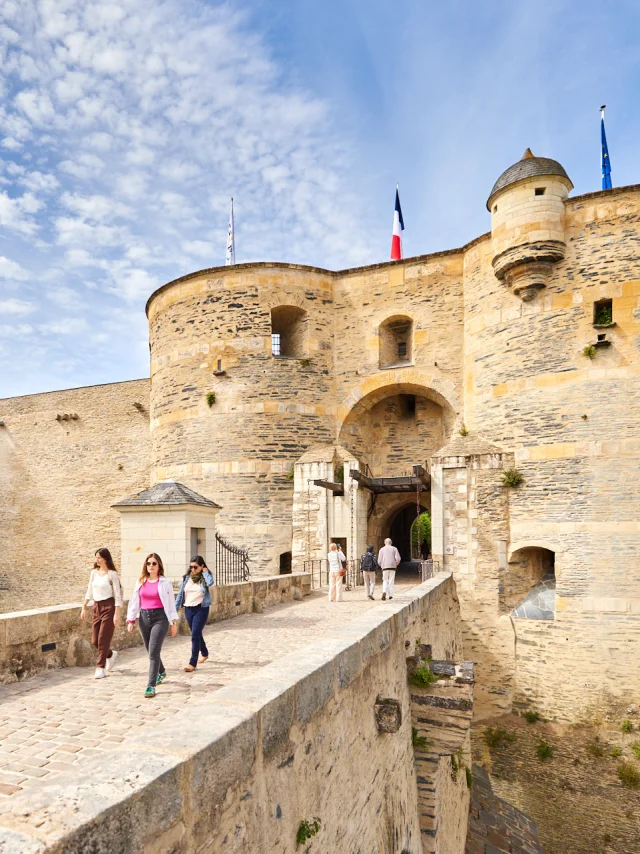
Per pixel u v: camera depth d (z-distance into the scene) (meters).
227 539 18.61
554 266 16.05
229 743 2.99
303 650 4.92
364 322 19.83
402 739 7.04
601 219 15.58
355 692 5.23
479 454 16.45
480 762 14.33
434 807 7.39
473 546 16.23
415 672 7.74
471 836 11.10
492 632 15.66
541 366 15.92
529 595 15.86
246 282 19.64
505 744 14.57
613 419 14.83
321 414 19.45
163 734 2.90
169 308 20.97
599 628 14.26
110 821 2.14
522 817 12.55
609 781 13.23
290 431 18.98
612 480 14.63
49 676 6.12
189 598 6.53
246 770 3.16
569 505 15.05
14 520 29.94
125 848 2.20
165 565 10.19
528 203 15.99
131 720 4.70
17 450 30.47
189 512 10.37
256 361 19.23
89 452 28.80
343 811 4.66
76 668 6.52
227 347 19.52
